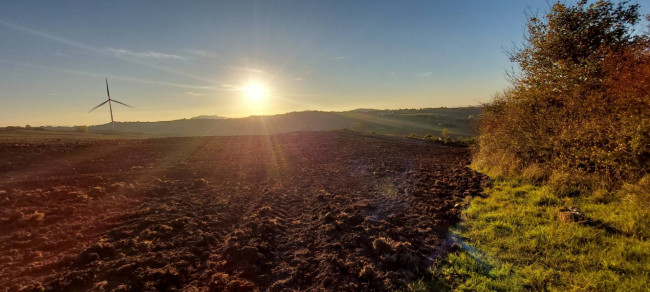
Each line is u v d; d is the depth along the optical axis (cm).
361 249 447
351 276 377
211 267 402
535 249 410
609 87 731
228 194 770
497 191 708
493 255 409
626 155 577
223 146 1767
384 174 1024
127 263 394
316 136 2595
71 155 1188
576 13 952
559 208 529
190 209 629
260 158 1398
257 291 350
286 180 970
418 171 1060
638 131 551
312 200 736
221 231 524
